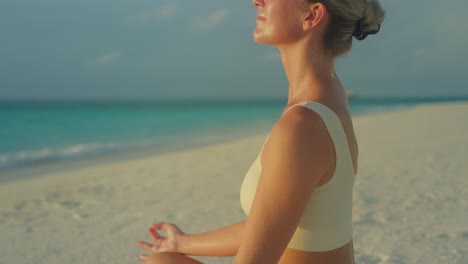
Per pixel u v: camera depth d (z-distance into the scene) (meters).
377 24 1.39
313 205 1.26
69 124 29.97
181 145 14.98
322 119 1.19
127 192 6.27
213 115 45.62
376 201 4.77
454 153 8.14
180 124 28.86
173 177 7.33
